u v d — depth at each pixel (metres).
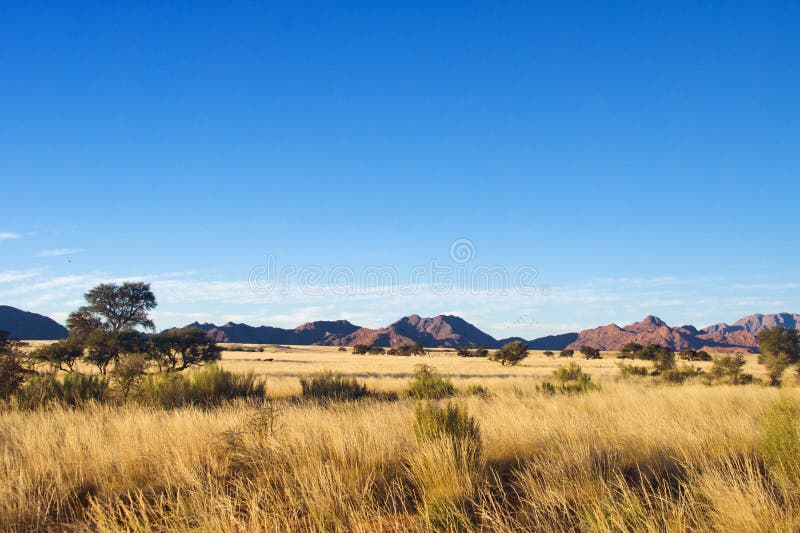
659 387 22.61
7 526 4.90
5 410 13.06
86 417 10.88
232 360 74.38
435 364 72.88
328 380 21.09
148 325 52.88
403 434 8.47
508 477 6.57
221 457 7.15
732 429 8.51
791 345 40.53
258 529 4.63
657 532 4.45
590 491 5.48
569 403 14.84
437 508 4.99
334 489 5.51
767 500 4.96
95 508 5.19
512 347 72.88
